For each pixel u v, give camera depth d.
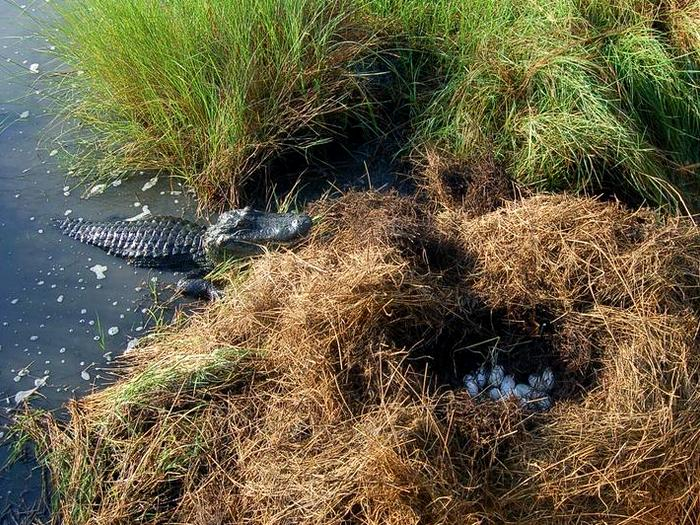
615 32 3.26
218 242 2.99
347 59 3.32
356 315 2.53
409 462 2.28
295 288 2.69
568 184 3.11
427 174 3.14
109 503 2.43
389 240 2.79
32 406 2.71
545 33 3.28
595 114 3.09
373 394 2.46
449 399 2.47
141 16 3.25
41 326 2.91
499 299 2.70
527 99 3.21
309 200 3.21
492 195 3.05
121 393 2.60
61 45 3.54
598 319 2.63
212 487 2.43
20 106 3.59
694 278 2.71
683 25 3.33
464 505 2.29
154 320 2.93
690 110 3.25
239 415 2.53
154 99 3.25
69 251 3.13
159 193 3.30
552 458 2.37
